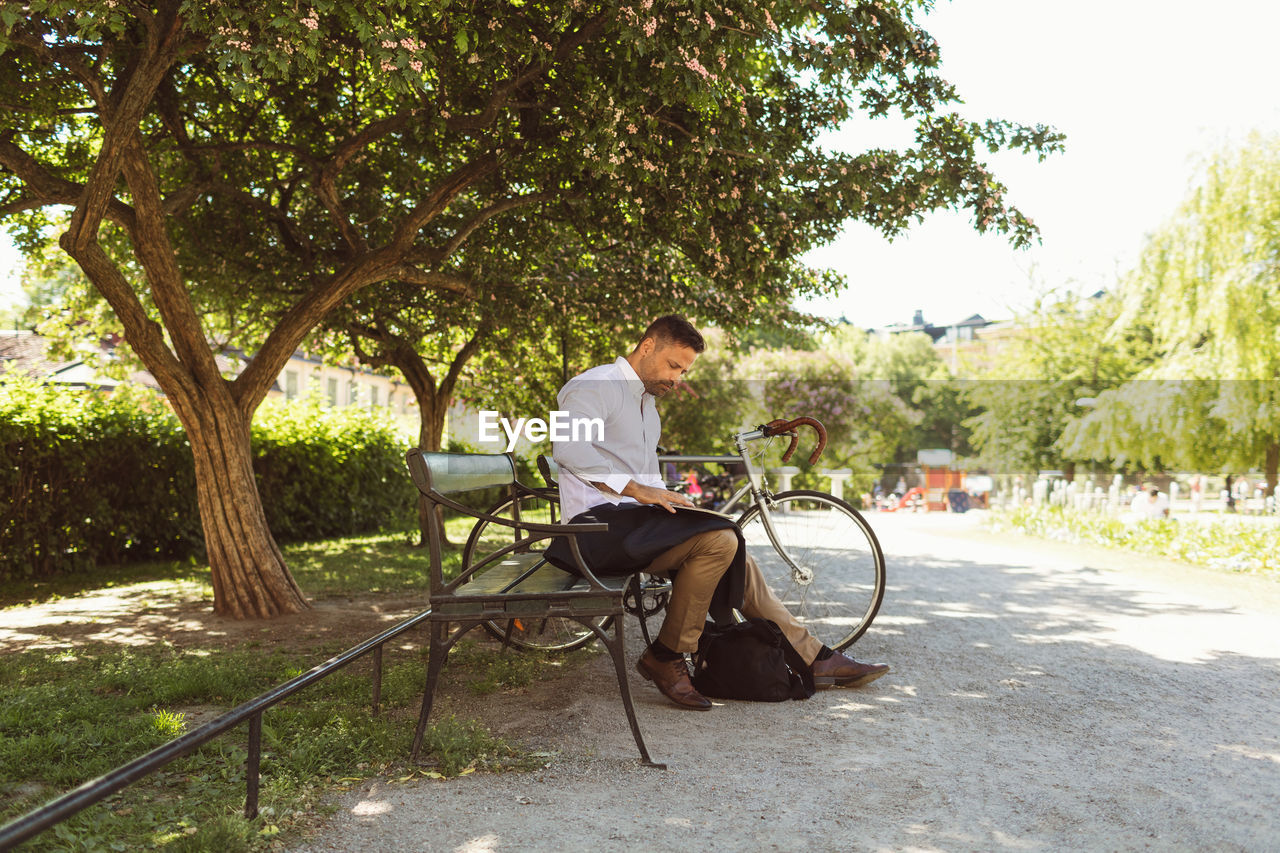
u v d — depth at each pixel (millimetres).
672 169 5938
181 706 3875
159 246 6141
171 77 7285
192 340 6312
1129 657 4723
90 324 12273
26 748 3104
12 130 7344
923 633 5430
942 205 6477
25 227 9656
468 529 14742
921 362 54062
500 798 2715
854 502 28344
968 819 2545
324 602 7070
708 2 4848
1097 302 28203
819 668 4090
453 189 6875
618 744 3258
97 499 9852
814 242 6871
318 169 7191
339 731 3287
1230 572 8562
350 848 2354
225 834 2328
